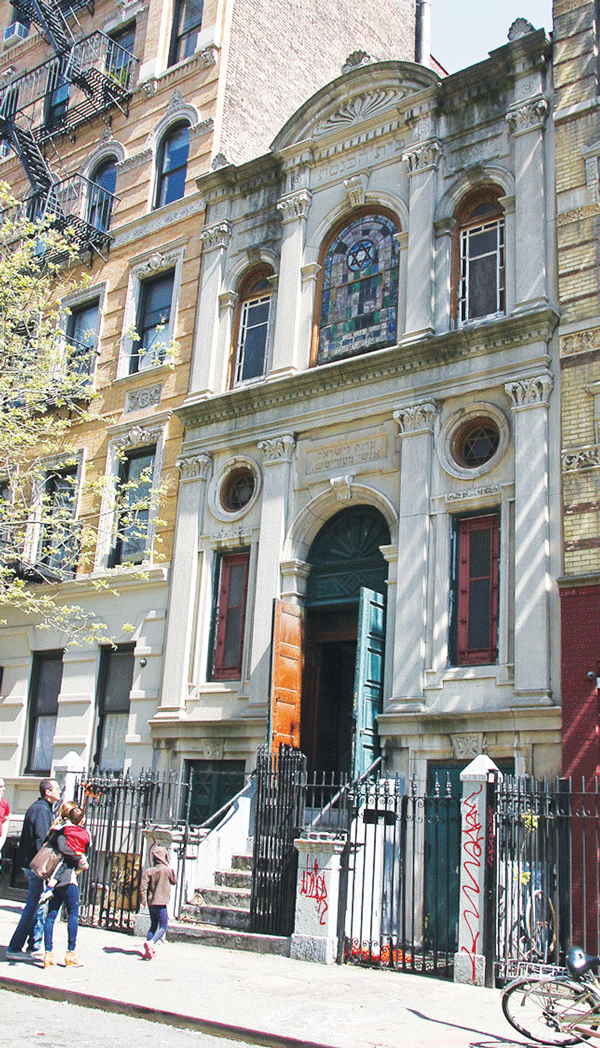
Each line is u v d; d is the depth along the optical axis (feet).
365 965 35.86
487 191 54.24
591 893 38.81
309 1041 25.31
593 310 47.09
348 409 55.06
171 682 58.80
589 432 45.50
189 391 65.41
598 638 42.14
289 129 64.39
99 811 46.37
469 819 34.94
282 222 63.36
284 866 39.34
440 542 49.06
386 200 57.98
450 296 53.36
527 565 45.11
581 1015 25.25
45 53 91.86
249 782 50.39
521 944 34.17
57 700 67.77
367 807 39.75
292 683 52.11
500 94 54.65
